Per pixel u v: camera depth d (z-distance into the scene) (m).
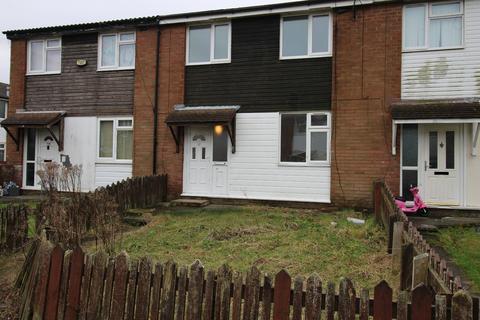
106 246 6.80
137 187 11.29
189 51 13.44
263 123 12.49
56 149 14.89
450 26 10.93
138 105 13.81
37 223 7.17
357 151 11.47
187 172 13.20
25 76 15.36
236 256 6.62
